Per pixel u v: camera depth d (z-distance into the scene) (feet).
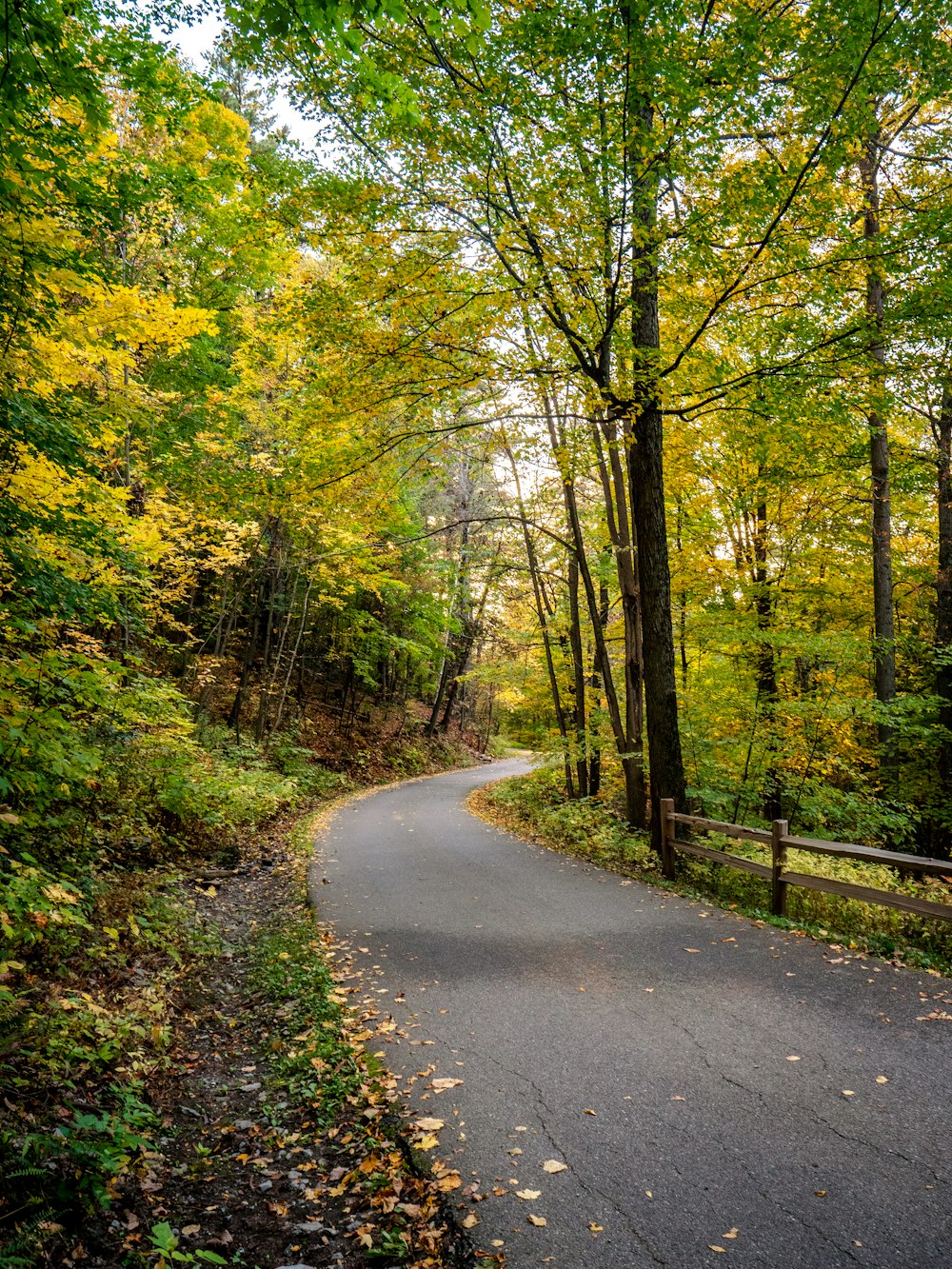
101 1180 10.08
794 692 41.83
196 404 45.39
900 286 26.30
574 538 45.75
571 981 17.85
